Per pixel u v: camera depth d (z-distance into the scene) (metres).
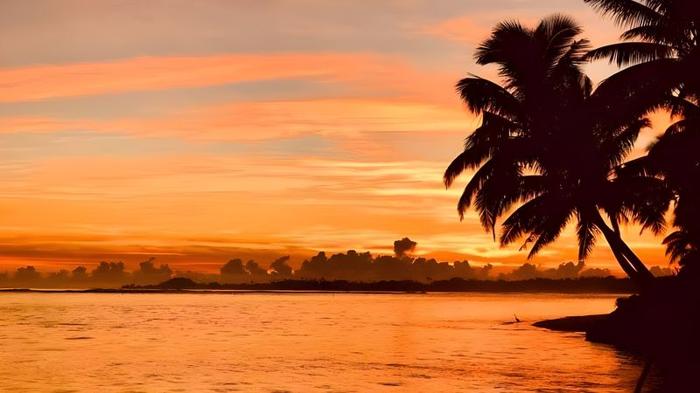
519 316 92.12
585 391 26.17
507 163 44.09
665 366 32.16
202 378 31.03
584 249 47.25
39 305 137.25
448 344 46.94
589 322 60.72
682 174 36.78
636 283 44.41
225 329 65.19
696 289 35.84
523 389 26.78
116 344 48.47
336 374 31.91
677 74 33.66
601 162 43.34
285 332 60.41
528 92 44.94
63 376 31.98
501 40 45.62
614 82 35.72
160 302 160.75
